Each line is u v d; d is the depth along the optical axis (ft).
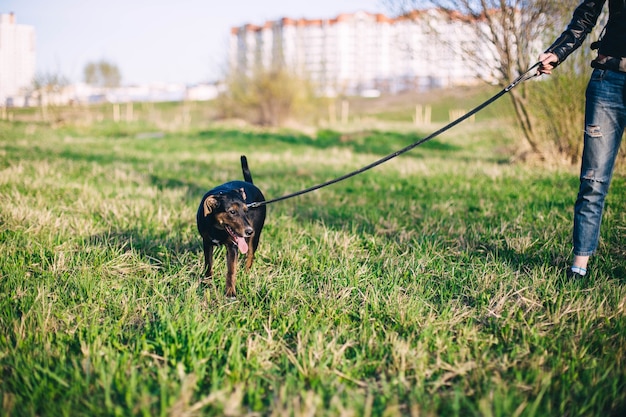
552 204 25.91
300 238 20.11
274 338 12.28
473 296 14.33
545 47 38.50
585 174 14.35
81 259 17.21
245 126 100.48
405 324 12.60
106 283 15.42
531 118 43.01
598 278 15.12
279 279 15.55
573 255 15.80
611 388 9.80
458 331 12.39
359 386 10.35
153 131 92.63
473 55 39.50
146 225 22.06
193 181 36.70
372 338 11.86
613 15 13.34
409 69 285.43
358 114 140.46
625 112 13.70
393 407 8.91
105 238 19.51
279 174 41.06
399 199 29.50
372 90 248.52
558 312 12.82
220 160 50.96
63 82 107.14
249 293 15.01
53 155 49.62
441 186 33.50
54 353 11.15
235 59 107.14
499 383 9.89
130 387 9.46
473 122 108.06
